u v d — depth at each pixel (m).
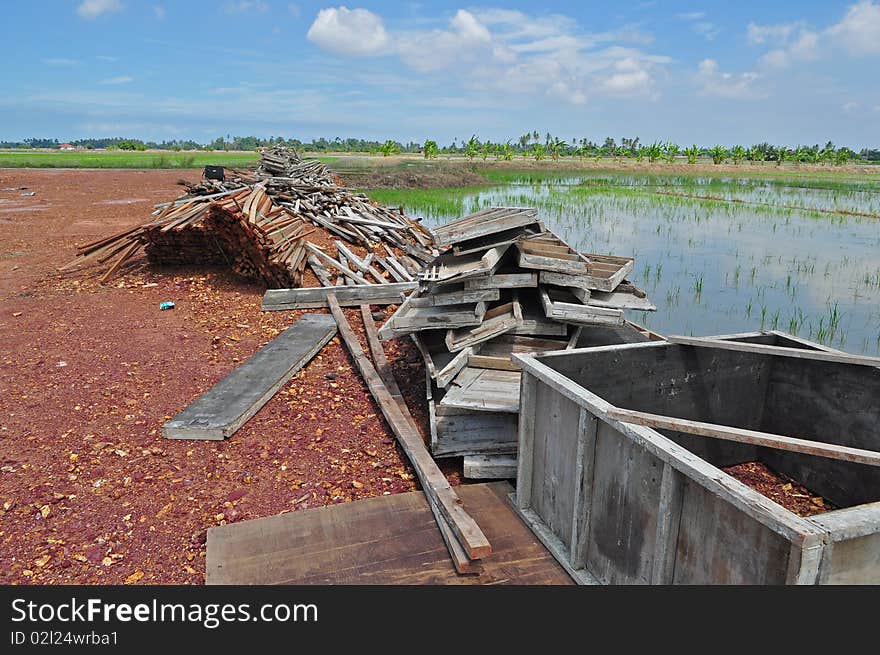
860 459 2.56
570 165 68.38
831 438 4.26
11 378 6.34
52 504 4.22
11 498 4.27
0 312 8.69
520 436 4.00
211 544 3.80
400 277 10.22
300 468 4.77
